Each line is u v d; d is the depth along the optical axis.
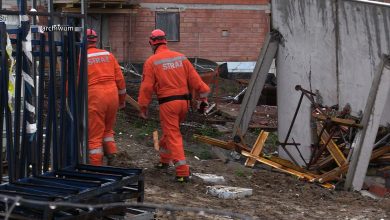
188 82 8.88
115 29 24.47
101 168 6.04
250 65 25.48
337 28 9.99
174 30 25.14
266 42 10.66
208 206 7.55
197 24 25.25
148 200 7.51
